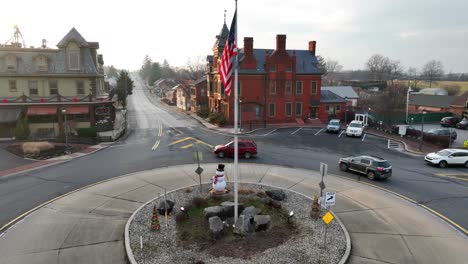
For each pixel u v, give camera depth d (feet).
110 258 38.81
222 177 58.95
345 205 56.08
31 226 46.65
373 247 42.16
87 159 88.58
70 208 53.31
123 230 45.62
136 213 50.19
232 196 58.08
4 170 77.30
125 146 106.83
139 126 154.71
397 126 137.28
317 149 104.88
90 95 127.95
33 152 92.02
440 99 221.25
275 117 161.68
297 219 49.11
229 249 40.47
